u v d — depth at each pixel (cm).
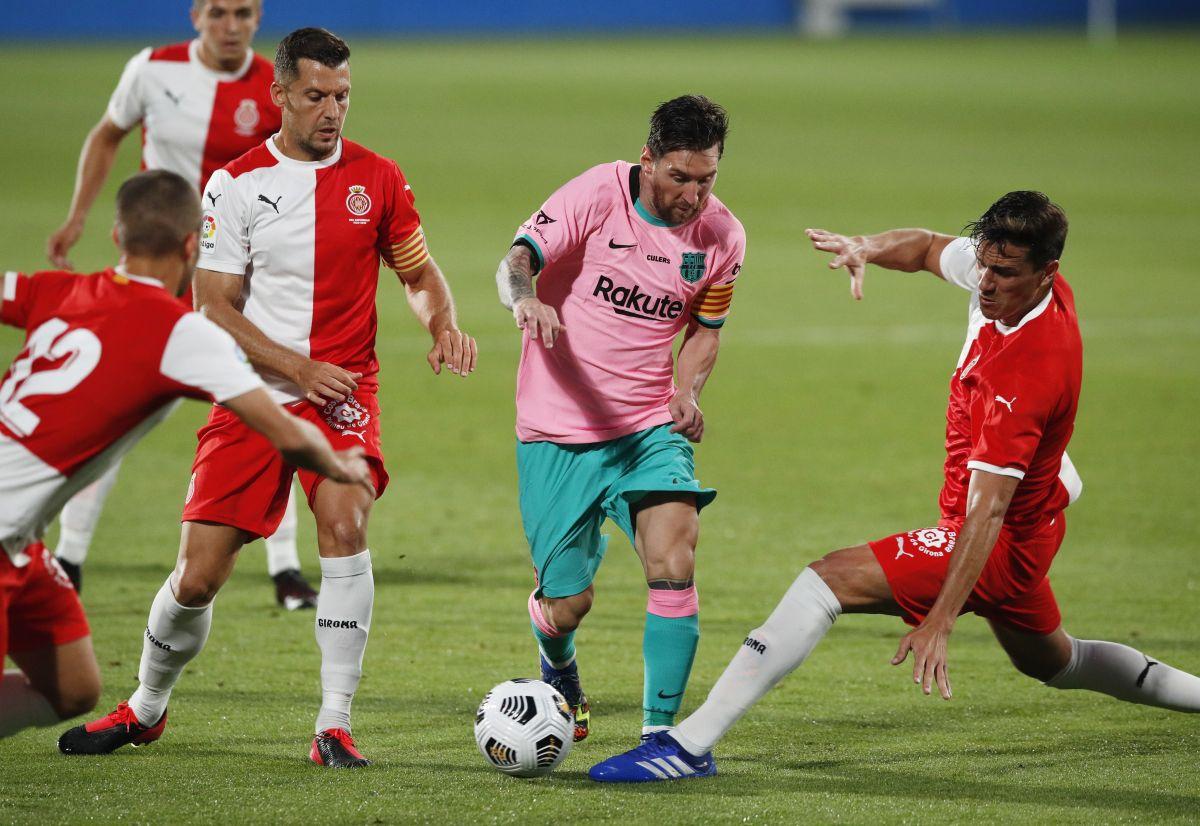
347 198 1666
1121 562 2492
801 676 1927
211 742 1619
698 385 1669
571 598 1678
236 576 2423
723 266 1667
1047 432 1470
